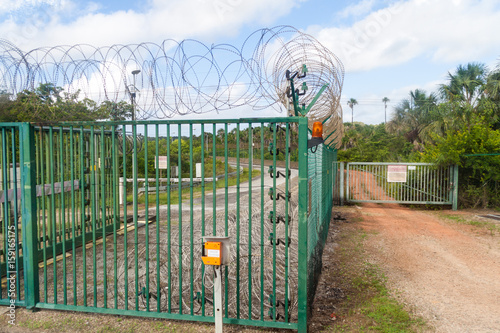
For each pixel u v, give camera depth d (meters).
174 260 5.27
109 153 7.89
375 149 35.44
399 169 12.63
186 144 18.06
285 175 3.36
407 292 4.62
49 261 5.84
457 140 12.16
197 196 14.52
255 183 17.08
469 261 6.07
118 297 4.23
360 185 13.52
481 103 18.25
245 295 4.14
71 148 3.73
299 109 4.38
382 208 12.50
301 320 3.29
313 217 4.23
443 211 11.88
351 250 6.72
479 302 4.33
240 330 3.39
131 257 5.75
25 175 3.75
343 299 4.37
